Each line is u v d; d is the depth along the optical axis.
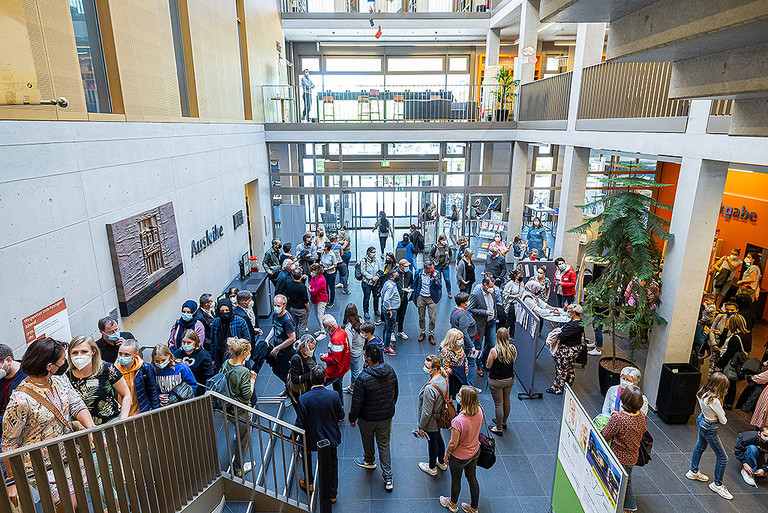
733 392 6.76
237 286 9.06
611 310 6.98
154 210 6.01
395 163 14.70
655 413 6.76
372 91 13.27
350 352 6.51
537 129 11.45
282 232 14.07
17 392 2.78
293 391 5.22
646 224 6.64
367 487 5.29
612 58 3.13
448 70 19.19
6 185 3.55
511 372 6.01
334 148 14.82
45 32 4.02
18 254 3.68
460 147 14.26
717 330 7.21
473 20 15.48
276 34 14.45
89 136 4.70
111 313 5.07
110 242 5.04
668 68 6.61
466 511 4.84
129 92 5.55
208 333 6.23
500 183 14.27
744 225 10.25
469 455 4.52
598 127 8.23
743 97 2.95
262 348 6.20
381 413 4.98
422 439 6.13
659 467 5.63
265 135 12.84
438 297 8.63
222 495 4.20
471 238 14.84
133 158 5.60
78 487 2.38
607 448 3.22
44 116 4.00
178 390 4.41
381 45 18.69
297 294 7.70
